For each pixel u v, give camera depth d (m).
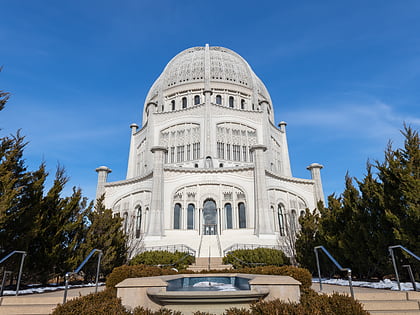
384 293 11.62
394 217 14.47
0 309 10.55
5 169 14.59
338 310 7.50
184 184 38.97
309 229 22.62
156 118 51.38
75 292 14.70
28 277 16.16
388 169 15.70
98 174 44.34
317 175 44.44
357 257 17.44
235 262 24.91
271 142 52.59
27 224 15.13
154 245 33.06
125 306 8.34
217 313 7.91
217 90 56.56
